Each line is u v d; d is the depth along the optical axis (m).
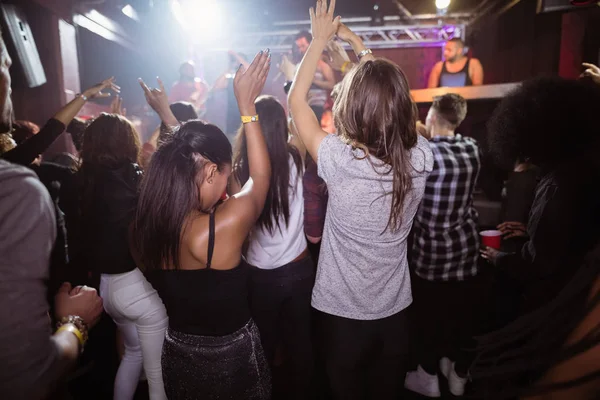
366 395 1.46
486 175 3.15
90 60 5.02
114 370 2.37
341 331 1.35
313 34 1.37
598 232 1.10
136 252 1.21
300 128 1.30
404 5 7.22
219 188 1.15
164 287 1.11
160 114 1.88
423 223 2.12
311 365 1.91
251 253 1.79
